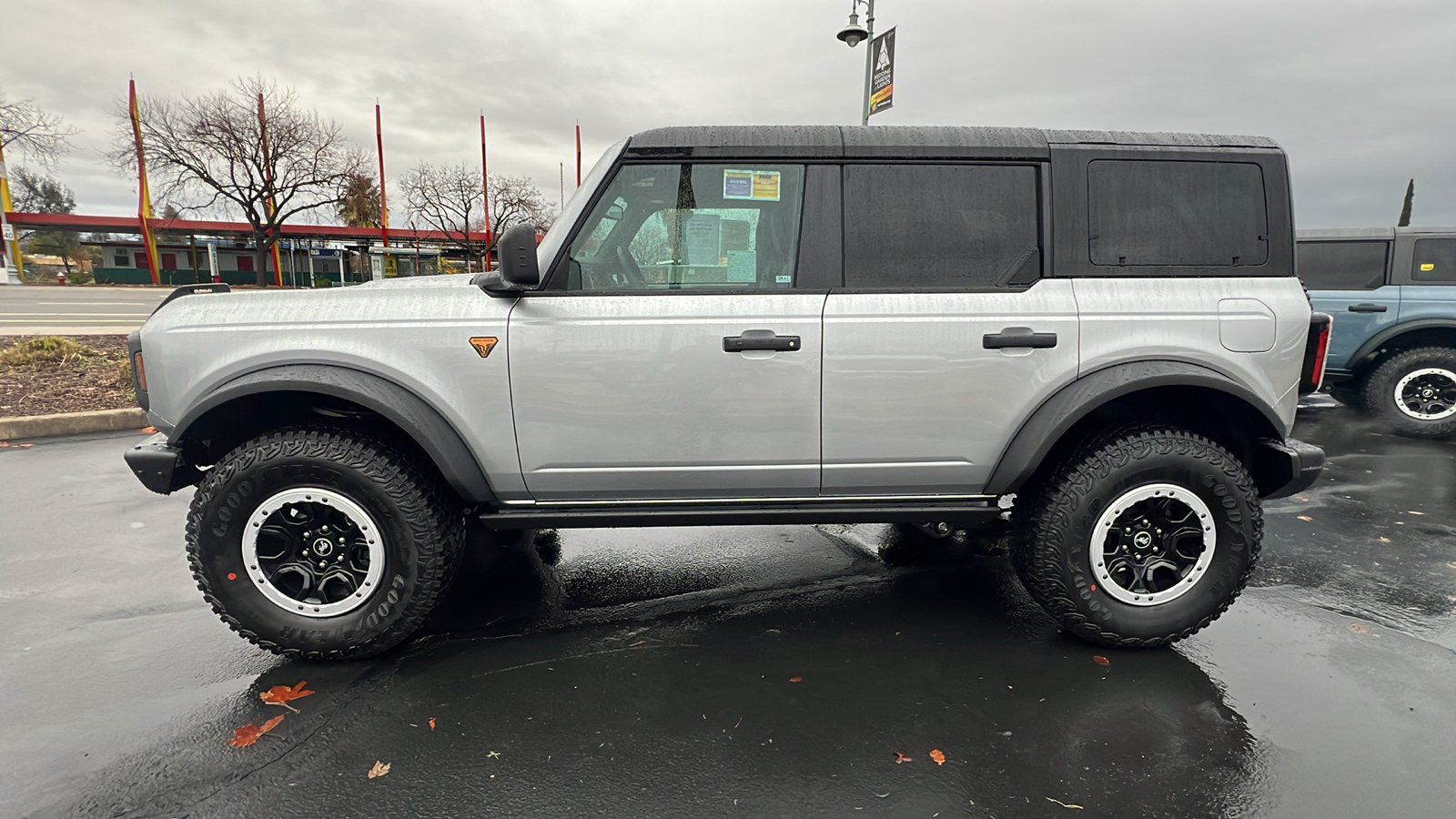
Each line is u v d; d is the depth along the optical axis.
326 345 2.59
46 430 6.54
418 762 2.19
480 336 2.61
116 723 2.37
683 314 2.63
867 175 2.71
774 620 3.13
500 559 3.85
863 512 2.82
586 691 2.57
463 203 35.69
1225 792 2.05
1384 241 6.70
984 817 1.96
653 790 2.07
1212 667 2.71
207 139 32.00
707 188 2.70
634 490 2.78
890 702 2.50
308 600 2.67
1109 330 2.67
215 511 2.57
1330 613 3.16
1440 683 2.59
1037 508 2.75
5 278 38.16
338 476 2.56
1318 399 3.04
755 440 2.72
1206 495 2.67
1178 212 2.73
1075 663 2.75
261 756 2.21
